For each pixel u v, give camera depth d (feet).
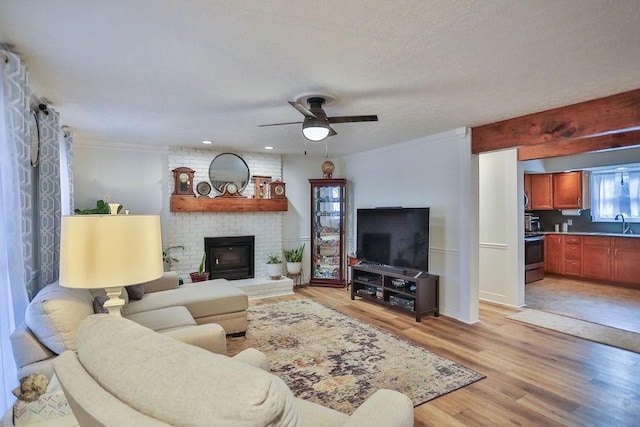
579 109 10.41
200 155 18.25
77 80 8.50
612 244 20.13
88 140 15.88
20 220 6.80
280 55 7.20
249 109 11.07
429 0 5.27
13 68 6.66
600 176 22.40
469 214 13.74
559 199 22.86
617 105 9.60
